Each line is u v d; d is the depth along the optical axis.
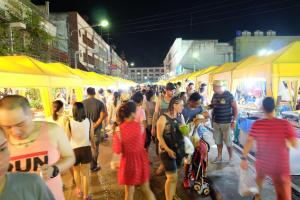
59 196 2.41
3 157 1.39
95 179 6.12
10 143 2.15
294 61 6.32
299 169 5.77
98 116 6.69
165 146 4.19
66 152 2.48
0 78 4.73
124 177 3.91
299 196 4.87
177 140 4.25
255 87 11.66
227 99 6.68
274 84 6.25
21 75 5.34
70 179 6.07
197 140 5.05
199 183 5.08
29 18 16.16
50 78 6.57
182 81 21.69
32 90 12.38
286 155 3.76
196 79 16.03
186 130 4.39
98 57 48.31
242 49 41.16
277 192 3.83
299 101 9.38
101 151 8.62
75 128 4.74
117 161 4.04
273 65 6.27
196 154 5.08
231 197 4.91
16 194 1.42
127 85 27.94
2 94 10.26
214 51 43.56
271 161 3.75
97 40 47.78
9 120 2.00
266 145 3.80
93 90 6.77
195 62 43.69
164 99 6.21
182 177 5.99
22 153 2.17
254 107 9.26
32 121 2.19
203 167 5.08
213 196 5.02
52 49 19.66
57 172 2.27
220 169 6.39
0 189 1.42
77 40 30.94
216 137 6.87
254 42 41.12
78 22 32.06
